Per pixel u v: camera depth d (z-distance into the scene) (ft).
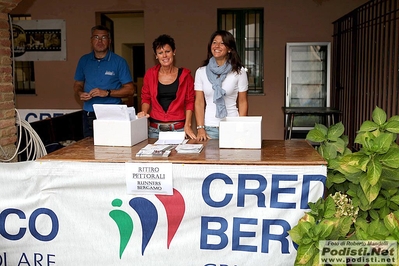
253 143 8.30
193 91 10.97
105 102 13.73
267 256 7.35
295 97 21.12
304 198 7.16
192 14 21.66
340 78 20.13
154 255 7.54
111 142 8.64
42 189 7.61
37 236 7.74
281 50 21.48
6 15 10.85
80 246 7.67
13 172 7.63
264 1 21.21
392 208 7.39
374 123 7.95
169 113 10.72
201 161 7.20
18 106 23.41
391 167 7.08
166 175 7.23
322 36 21.17
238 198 7.27
